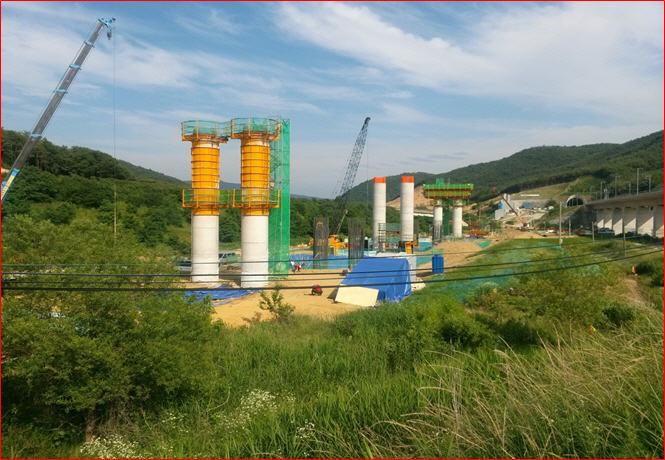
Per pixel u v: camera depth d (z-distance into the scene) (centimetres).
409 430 877
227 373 1942
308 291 4625
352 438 1001
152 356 1489
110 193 9144
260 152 4697
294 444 1020
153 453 1298
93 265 1617
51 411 1592
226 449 1116
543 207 19212
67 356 1404
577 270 2830
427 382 1214
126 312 1504
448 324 2228
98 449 1361
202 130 4703
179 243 8012
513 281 3959
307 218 12962
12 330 1349
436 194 11494
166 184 12356
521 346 1986
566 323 2205
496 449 718
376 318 2720
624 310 2453
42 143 9912
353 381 1847
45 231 1761
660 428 681
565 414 750
